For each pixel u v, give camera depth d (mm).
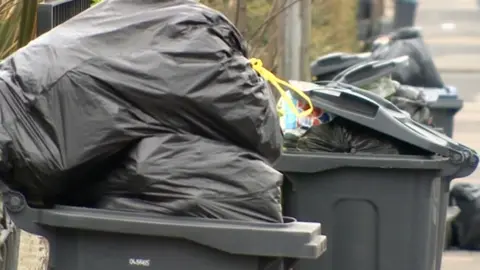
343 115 21125
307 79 35125
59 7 18938
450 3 175750
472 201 33906
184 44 14805
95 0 22812
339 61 35125
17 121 14734
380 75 27188
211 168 14695
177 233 14516
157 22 15039
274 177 14898
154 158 14594
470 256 33406
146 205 14734
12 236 19688
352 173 21031
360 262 21219
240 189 14734
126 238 14836
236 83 14828
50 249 15102
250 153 14984
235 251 14492
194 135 14812
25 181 14914
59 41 15000
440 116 40000
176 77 14656
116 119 14562
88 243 14961
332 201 21156
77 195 15312
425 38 124750
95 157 14641
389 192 21000
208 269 14727
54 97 14664
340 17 71938
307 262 21250
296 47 33875
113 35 14969
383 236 21094
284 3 31516
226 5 32000
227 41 15172
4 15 25594
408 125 21922
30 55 15008
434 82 41656
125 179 14750
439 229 22984
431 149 20875
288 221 15500
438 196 21891
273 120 15391
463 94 79125
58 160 14633
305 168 21047
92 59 14719
